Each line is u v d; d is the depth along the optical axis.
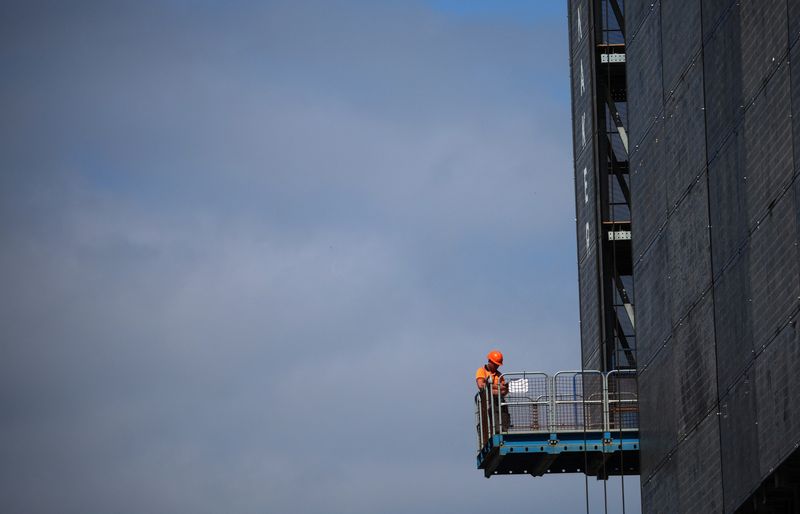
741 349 67.81
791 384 62.94
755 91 66.75
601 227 108.50
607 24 110.94
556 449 97.75
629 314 107.25
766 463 65.19
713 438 70.88
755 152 66.62
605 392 98.56
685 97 75.19
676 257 76.06
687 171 74.75
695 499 73.00
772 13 65.12
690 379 73.88
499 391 98.44
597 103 110.06
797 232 62.66
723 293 69.88
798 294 62.53
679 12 75.94
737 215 68.50
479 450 102.00
